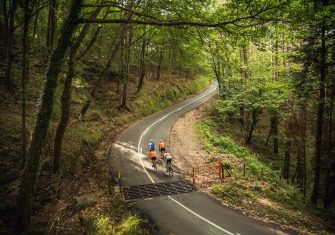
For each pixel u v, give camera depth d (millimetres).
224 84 31766
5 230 11109
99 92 34219
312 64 18344
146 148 25031
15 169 14180
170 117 36781
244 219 13523
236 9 10602
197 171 20328
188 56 14633
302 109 23312
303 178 23219
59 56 11367
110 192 15734
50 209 13594
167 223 12898
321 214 15891
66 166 17438
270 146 34938
